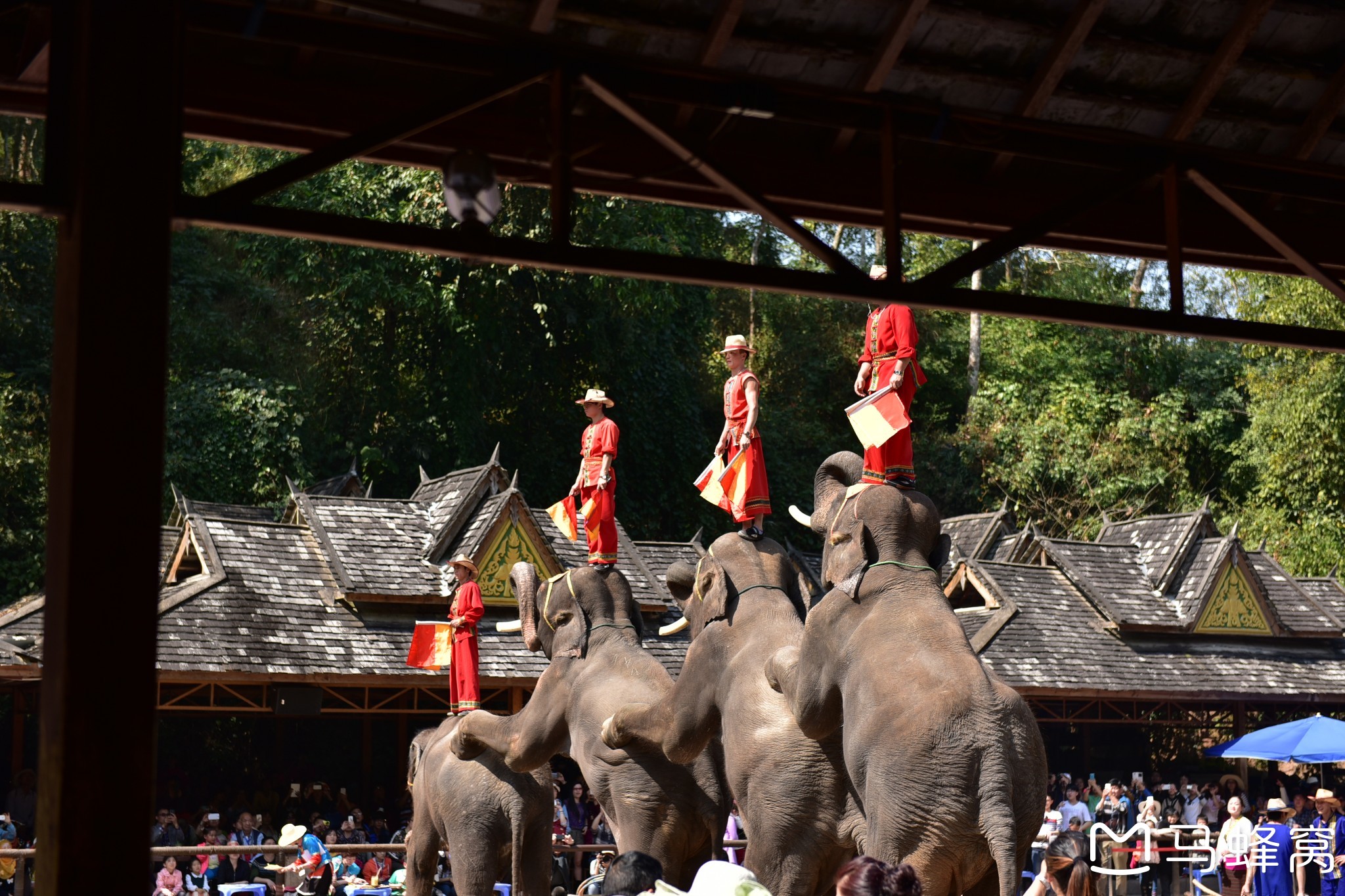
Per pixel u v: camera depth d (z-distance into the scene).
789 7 6.48
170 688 20.36
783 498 42.44
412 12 5.83
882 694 7.31
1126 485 43.69
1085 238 8.04
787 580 9.34
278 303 36.47
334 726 28.70
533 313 36.53
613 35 6.44
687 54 6.58
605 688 10.09
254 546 22.47
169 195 4.93
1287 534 37.12
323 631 21.30
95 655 4.63
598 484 10.91
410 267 34.38
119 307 4.80
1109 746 33.38
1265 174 7.54
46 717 4.78
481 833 11.25
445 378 35.72
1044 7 6.80
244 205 5.38
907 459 8.27
